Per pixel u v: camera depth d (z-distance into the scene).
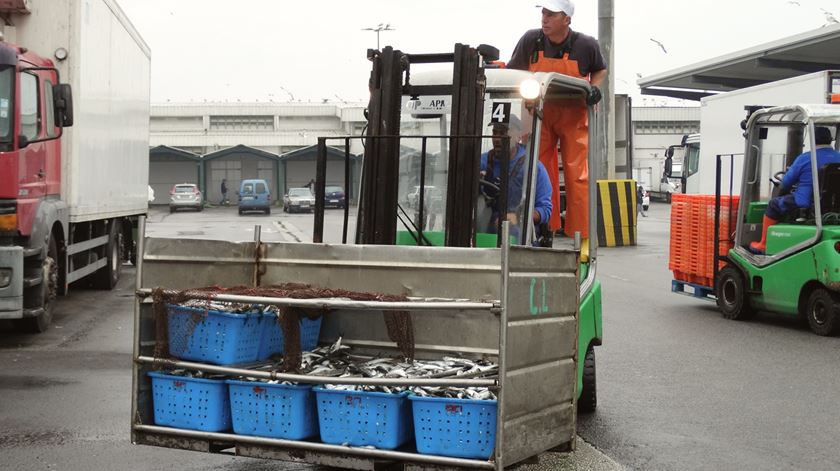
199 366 5.68
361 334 6.33
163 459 6.90
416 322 6.02
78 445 7.25
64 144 14.14
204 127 99.56
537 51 9.68
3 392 9.05
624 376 10.16
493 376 5.37
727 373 10.34
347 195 7.08
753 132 14.41
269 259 6.55
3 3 13.73
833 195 13.20
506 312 5.16
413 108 7.39
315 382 5.45
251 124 100.06
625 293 17.92
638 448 7.32
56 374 9.94
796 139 14.59
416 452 5.32
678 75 48.03
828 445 7.45
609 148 30.06
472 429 5.23
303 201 68.75
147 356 5.91
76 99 14.17
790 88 24.33
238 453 5.61
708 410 8.62
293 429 5.53
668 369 10.56
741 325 13.99
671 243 16.75
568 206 8.41
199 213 69.50
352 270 6.30
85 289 18.09
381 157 6.93
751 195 14.59
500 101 7.28
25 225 12.05
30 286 12.20
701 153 29.64
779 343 12.36
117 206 17.89
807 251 13.16
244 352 5.81
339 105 99.69
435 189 7.30
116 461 6.84
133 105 19.52
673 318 14.70
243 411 5.63
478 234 7.21
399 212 7.29
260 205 66.06
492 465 5.14
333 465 5.42
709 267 15.52
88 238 16.16
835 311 12.74
